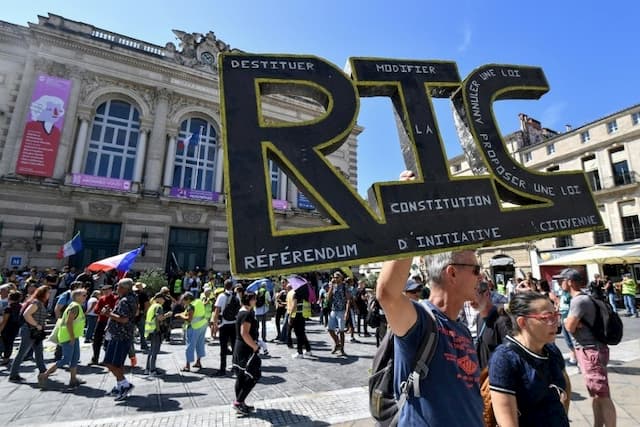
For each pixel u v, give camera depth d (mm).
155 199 19641
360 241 1742
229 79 1899
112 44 19844
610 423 3330
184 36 22703
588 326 3621
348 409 5023
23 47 18281
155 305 7371
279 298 11234
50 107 17844
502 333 3328
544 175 2309
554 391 2020
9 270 15406
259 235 1619
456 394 1600
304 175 1802
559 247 27281
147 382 6555
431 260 1996
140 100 20531
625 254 12398
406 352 1668
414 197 1937
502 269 29922
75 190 17672
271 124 1856
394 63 2316
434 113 2227
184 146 21750
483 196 2072
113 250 18594
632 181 24859
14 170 16812
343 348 8828
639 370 6445
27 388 6152
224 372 7094
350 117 2014
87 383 6461
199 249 20859
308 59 2100
